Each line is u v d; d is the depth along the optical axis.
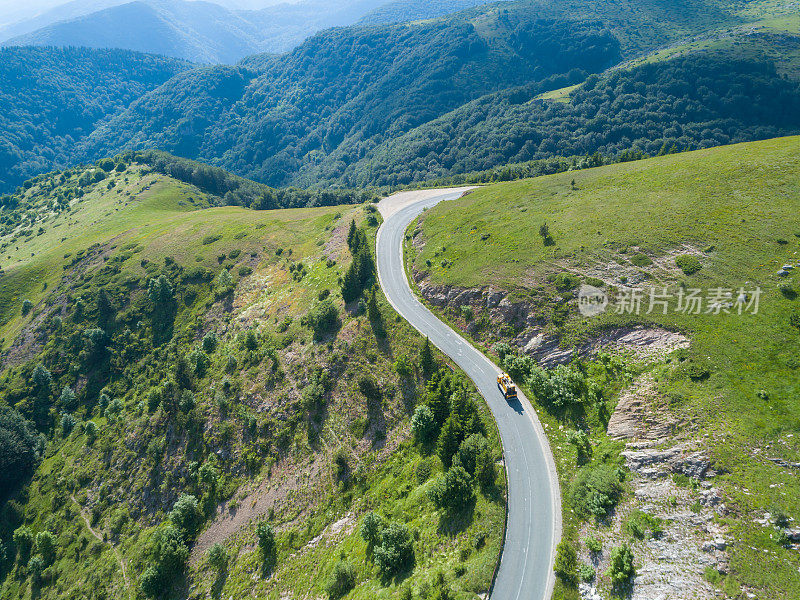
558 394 65.31
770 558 39.91
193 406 92.19
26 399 113.06
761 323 58.91
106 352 118.38
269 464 79.50
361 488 69.50
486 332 81.25
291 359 92.00
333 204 199.25
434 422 69.19
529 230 94.06
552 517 53.16
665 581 42.22
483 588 47.00
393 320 88.94
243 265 134.00
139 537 79.25
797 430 47.38
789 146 89.94
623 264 74.50
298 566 64.31
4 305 150.75
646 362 62.78
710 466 48.03
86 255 158.12
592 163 154.62
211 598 66.50
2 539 88.62
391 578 53.44
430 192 158.62
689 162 98.38
